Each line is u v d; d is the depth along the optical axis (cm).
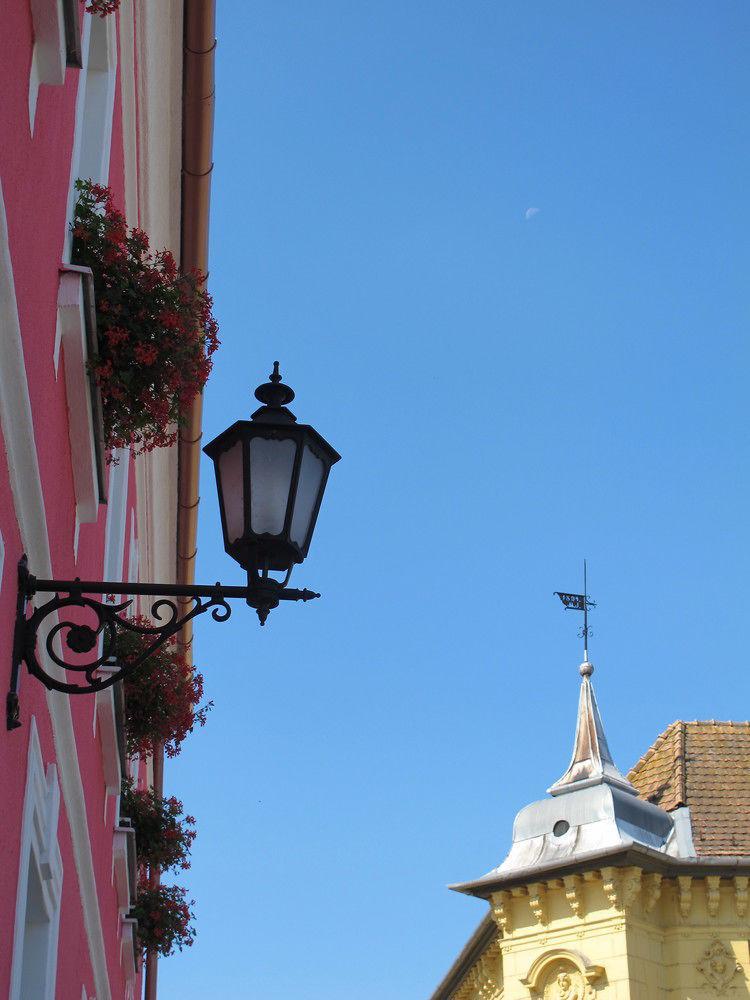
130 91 1081
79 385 750
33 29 588
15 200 575
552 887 2053
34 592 629
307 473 646
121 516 1282
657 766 2295
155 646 623
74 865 1005
